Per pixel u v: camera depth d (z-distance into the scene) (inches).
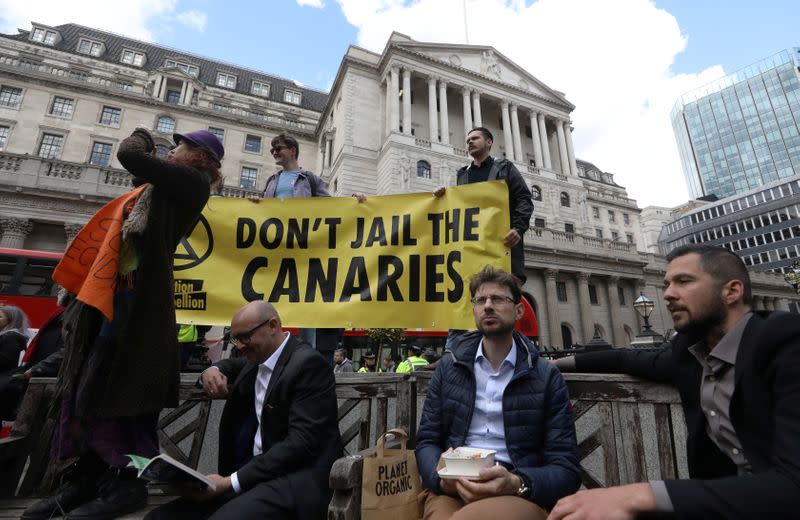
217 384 107.0
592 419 156.3
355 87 1428.4
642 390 98.9
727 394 65.9
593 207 2218.3
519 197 156.6
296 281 155.9
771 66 4106.8
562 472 79.5
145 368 88.4
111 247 90.7
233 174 1509.6
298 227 162.1
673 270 71.6
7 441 104.7
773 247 2618.1
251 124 1592.0
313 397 92.8
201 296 154.3
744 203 2790.4
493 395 92.8
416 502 83.9
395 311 148.1
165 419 130.3
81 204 842.2
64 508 90.4
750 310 67.4
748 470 62.5
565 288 1208.8
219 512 76.7
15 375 162.7
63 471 113.3
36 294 399.9
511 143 1508.4
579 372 111.6
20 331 187.0
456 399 95.3
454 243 148.0
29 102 1286.9
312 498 82.4
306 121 1919.3
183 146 101.7
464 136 1507.1
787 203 2583.7
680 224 3152.1
